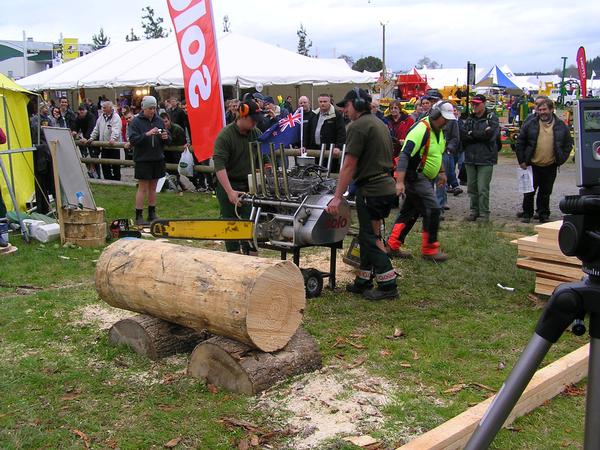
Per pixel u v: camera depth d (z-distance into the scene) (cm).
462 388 386
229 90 1864
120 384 388
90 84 1741
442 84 4319
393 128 1055
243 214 591
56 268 683
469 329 489
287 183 536
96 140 1439
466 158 945
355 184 554
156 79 1584
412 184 671
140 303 413
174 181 1293
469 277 629
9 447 313
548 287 554
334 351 443
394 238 701
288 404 360
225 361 375
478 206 952
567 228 215
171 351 428
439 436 304
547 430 337
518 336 475
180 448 317
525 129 907
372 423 342
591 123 208
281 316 381
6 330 485
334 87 2270
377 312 530
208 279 377
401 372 411
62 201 821
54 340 466
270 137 579
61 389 382
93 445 319
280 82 1608
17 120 954
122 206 1086
